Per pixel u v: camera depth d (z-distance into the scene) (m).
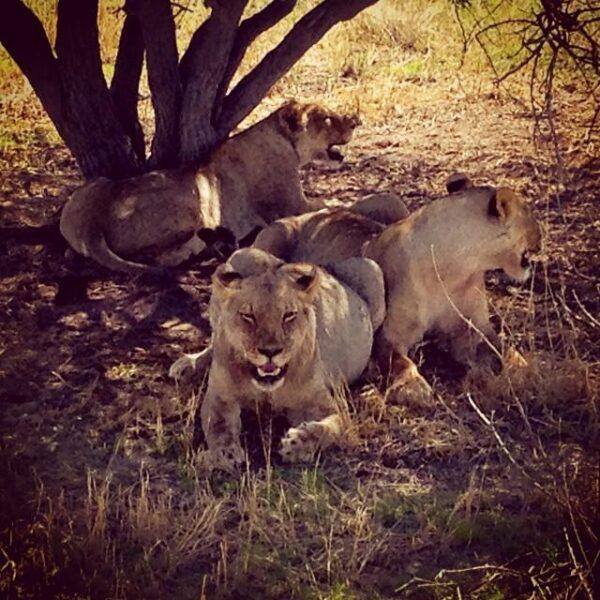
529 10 18.00
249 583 7.68
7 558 7.71
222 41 13.00
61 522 8.28
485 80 18.03
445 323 10.60
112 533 8.23
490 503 8.41
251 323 8.73
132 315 11.55
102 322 11.41
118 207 12.38
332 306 9.80
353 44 19.81
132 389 10.20
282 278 8.86
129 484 8.85
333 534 8.16
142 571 7.77
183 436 9.28
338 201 14.31
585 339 10.82
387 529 8.22
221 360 9.05
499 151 15.45
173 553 7.89
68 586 7.64
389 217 12.16
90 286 12.14
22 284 12.16
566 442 9.22
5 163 15.76
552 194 13.97
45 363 10.65
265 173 13.38
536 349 10.70
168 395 10.02
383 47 19.77
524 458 8.96
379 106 17.39
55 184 15.12
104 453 9.28
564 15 9.31
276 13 13.62
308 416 9.31
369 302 10.29
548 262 12.36
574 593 7.12
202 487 8.67
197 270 12.63
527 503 8.38
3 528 8.18
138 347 10.94
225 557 7.74
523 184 14.30
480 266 10.27
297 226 11.74
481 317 10.59
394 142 16.08
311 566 7.82
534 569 7.65
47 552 7.91
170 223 12.52
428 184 14.66
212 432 9.10
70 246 12.70
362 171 15.23
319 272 9.44
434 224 10.22
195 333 11.20
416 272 10.29
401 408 9.74
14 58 13.16
